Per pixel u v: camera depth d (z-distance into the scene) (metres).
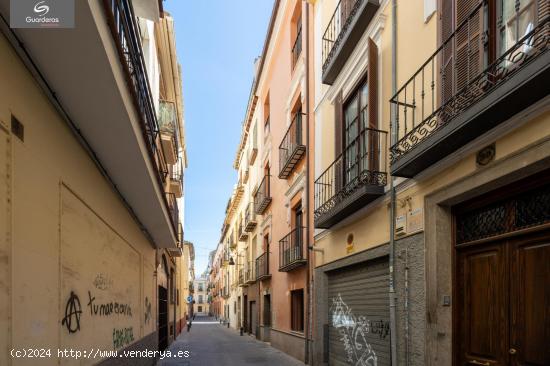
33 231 3.49
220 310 52.84
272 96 17.73
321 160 10.27
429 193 5.41
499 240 4.51
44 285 3.72
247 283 23.50
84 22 3.03
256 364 11.66
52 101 3.99
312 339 10.45
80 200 4.91
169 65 14.88
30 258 3.41
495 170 4.27
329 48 9.90
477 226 4.94
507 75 3.84
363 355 7.53
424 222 5.45
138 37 5.87
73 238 4.62
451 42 5.04
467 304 4.95
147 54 10.88
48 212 3.87
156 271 13.24
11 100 3.14
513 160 4.05
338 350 8.91
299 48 13.45
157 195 7.66
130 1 5.17
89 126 4.69
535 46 3.56
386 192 6.59
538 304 3.96
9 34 3.07
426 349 5.17
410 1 6.20
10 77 3.13
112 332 6.52
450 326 5.13
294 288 12.74
